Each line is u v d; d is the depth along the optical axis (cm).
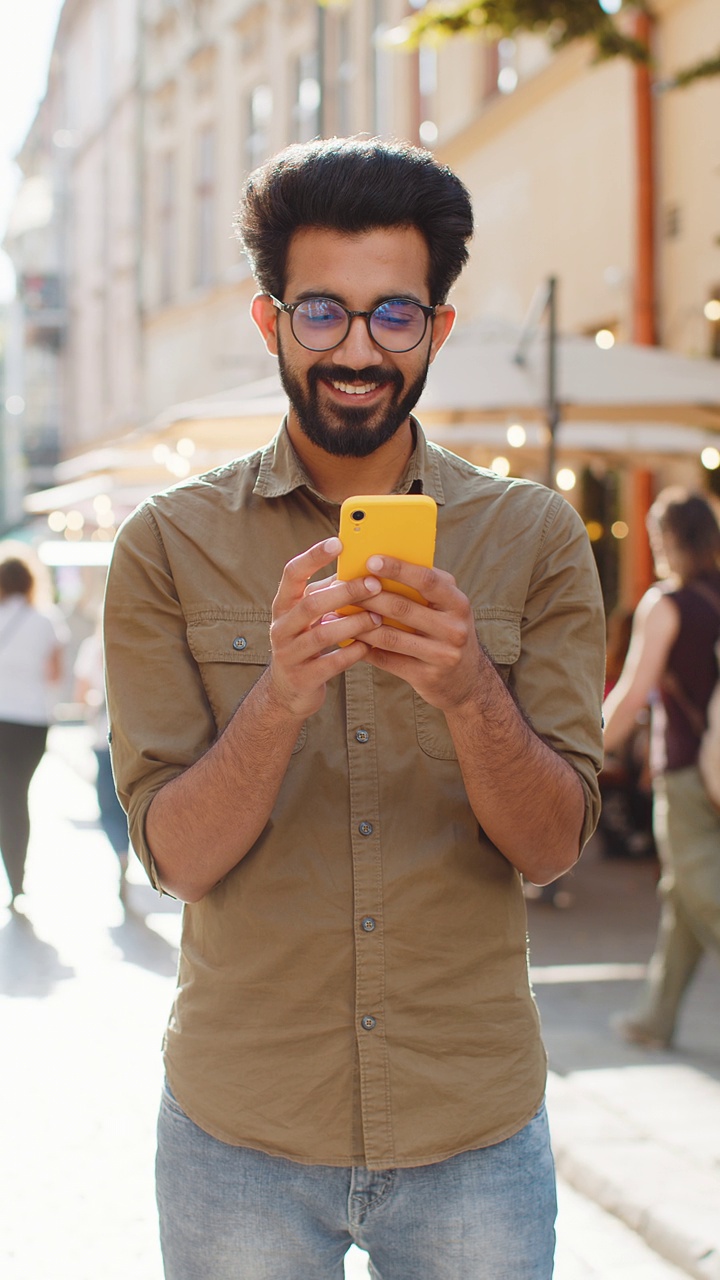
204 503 185
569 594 185
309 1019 173
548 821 172
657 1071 455
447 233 174
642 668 457
